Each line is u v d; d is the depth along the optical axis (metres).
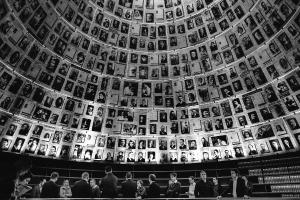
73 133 15.24
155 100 17.09
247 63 14.66
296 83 12.87
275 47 13.31
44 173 13.95
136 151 16.56
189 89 16.69
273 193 12.07
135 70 16.95
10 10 10.77
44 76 13.80
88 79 15.75
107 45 16.06
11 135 12.79
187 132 16.55
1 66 11.71
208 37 15.79
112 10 15.67
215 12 15.20
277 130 13.76
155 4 16.41
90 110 15.86
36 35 12.78
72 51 14.82
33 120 13.64
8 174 7.95
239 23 14.45
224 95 15.66
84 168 15.27
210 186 9.75
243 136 15.00
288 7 11.95
